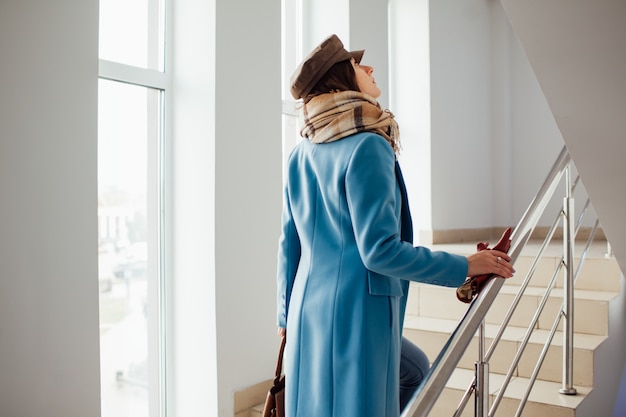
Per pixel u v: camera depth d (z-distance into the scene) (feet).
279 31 10.48
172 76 9.80
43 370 7.05
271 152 10.32
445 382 4.28
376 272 4.62
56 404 7.17
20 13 6.83
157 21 9.77
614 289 10.74
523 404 6.89
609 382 9.74
